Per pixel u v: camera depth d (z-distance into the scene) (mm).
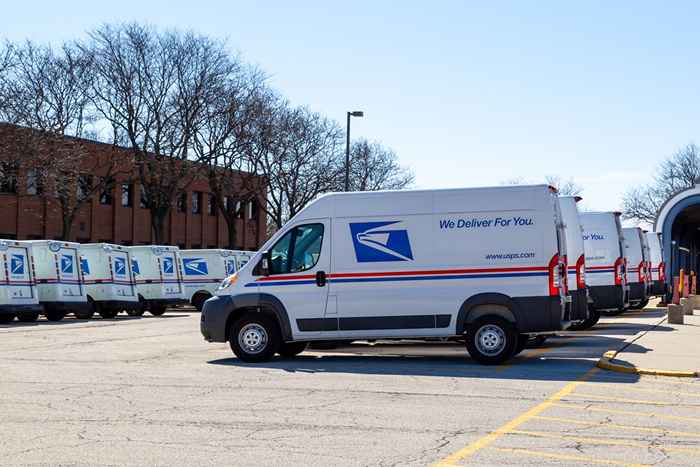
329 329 14375
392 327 14180
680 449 7586
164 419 8883
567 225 17453
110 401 10070
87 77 45312
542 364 14008
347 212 14492
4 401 10055
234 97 50500
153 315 33750
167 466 6828
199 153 50688
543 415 9242
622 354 14961
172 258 33812
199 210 63906
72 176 44594
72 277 29203
